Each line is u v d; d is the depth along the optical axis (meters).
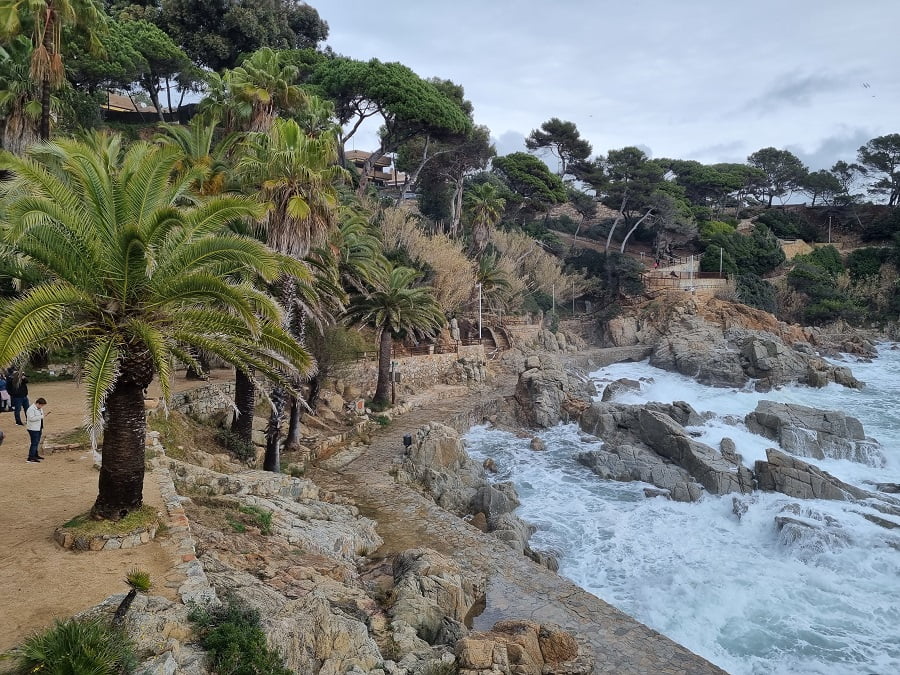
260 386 13.44
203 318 11.93
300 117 41.47
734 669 16.41
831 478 28.98
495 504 26.61
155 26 55.38
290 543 15.77
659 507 27.98
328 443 31.78
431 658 12.55
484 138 70.31
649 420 35.25
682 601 19.77
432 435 30.95
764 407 39.03
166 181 12.09
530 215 91.31
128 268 10.96
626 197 91.88
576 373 57.72
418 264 53.91
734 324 72.56
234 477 19.27
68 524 11.72
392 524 21.69
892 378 62.16
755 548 23.95
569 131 91.62
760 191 126.44
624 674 13.42
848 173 116.31
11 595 9.51
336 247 29.34
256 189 23.03
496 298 63.72
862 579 21.23
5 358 9.27
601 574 21.62
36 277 11.34
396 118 57.78
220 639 8.83
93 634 7.53
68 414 21.38
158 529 12.23
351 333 41.62
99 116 45.41
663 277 83.19
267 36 64.19
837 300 86.38
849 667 16.45
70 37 40.00
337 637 11.20
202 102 33.22
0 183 11.11
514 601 16.56
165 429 21.62
